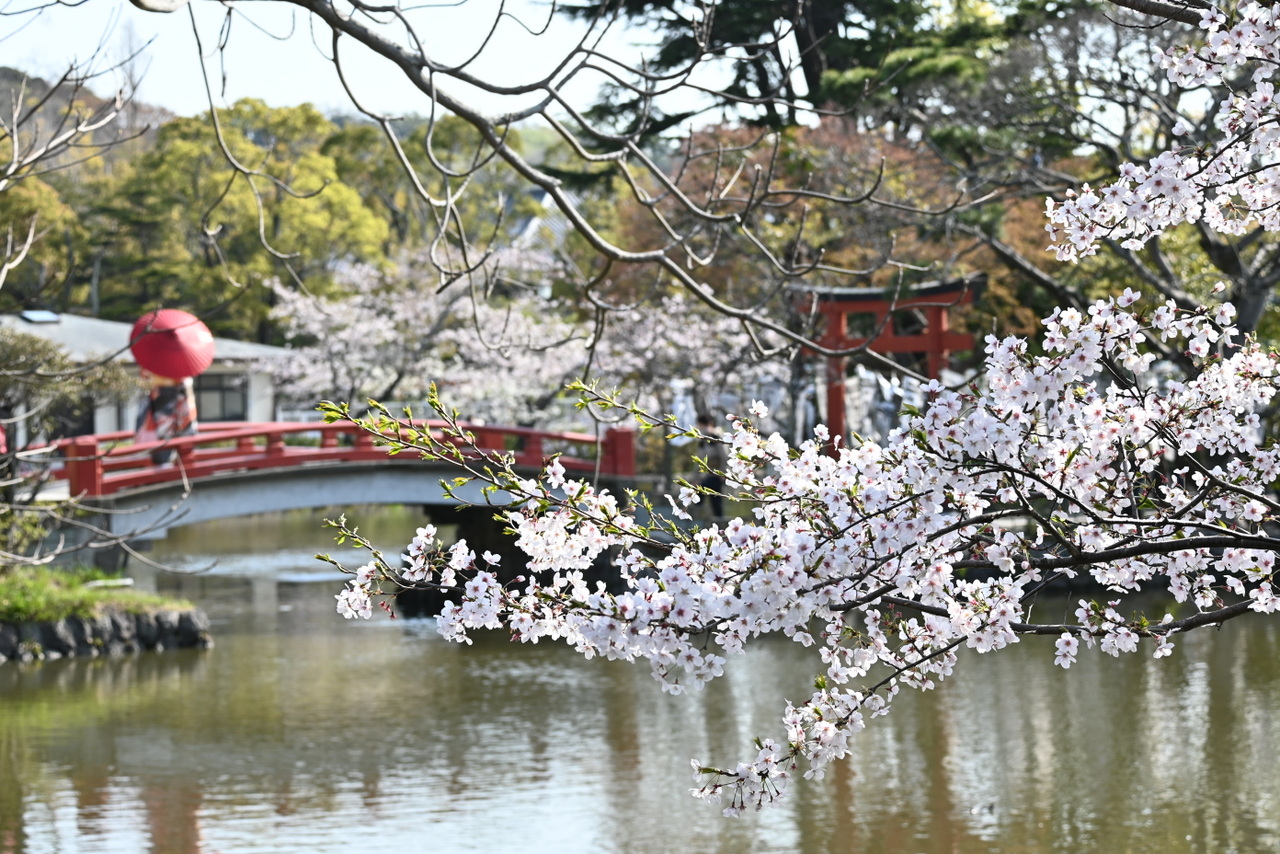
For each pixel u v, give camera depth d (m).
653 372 23.47
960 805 9.41
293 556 24.77
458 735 11.79
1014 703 12.46
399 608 19.38
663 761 10.83
